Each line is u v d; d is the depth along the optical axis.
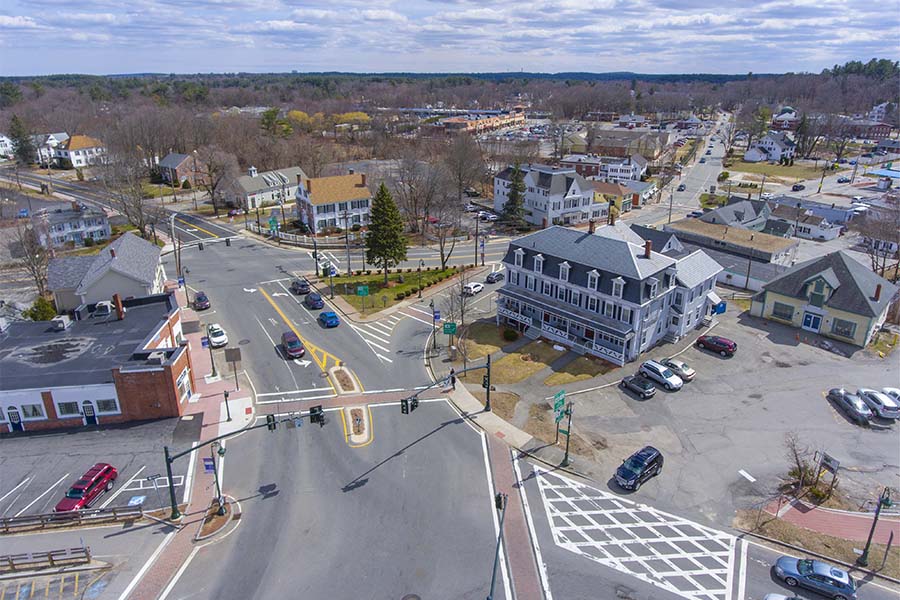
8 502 39.88
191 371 53.88
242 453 45.47
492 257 96.19
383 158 189.62
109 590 33.16
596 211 123.50
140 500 40.44
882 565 35.22
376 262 83.44
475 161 147.88
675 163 195.50
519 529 37.97
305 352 62.19
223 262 92.56
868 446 46.78
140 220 105.31
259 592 33.03
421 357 61.16
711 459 45.06
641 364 59.00
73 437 47.31
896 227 95.56
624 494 41.31
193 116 196.62
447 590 33.25
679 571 34.78
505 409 51.53
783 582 33.94
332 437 47.59
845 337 64.00
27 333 57.09
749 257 87.44
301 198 112.44
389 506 39.94
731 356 60.81
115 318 60.44
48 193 140.12
